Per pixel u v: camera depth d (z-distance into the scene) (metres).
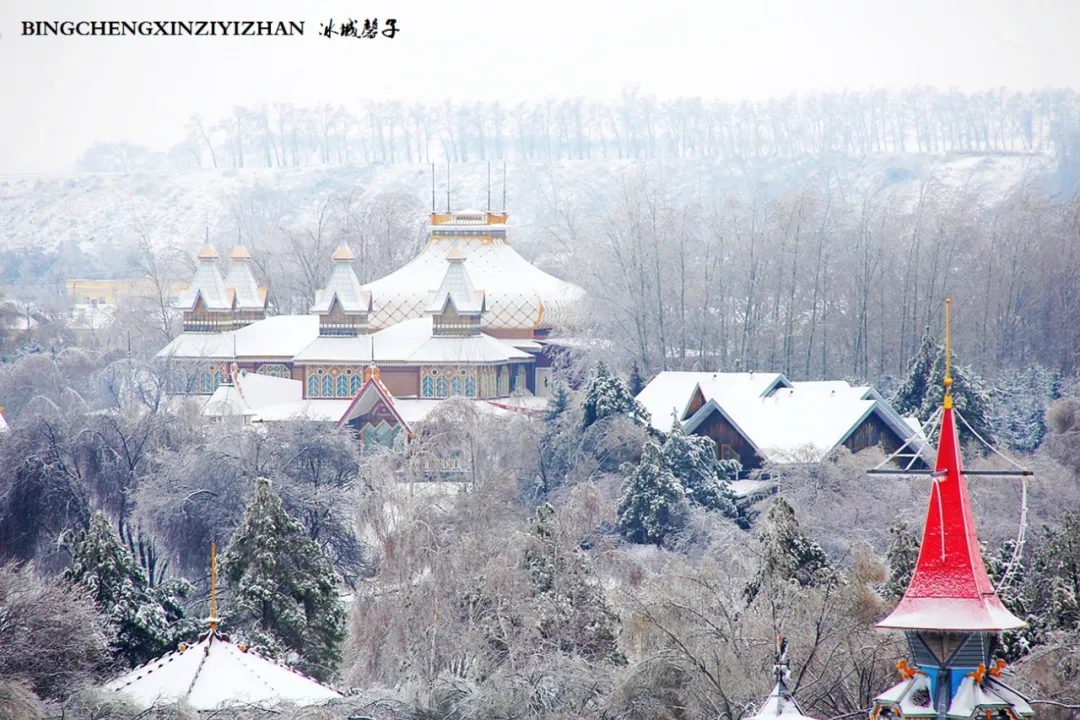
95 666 173.00
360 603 195.88
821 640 143.75
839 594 151.00
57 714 148.62
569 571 183.75
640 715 143.12
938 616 96.31
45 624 168.00
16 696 144.12
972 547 98.75
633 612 163.00
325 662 190.12
